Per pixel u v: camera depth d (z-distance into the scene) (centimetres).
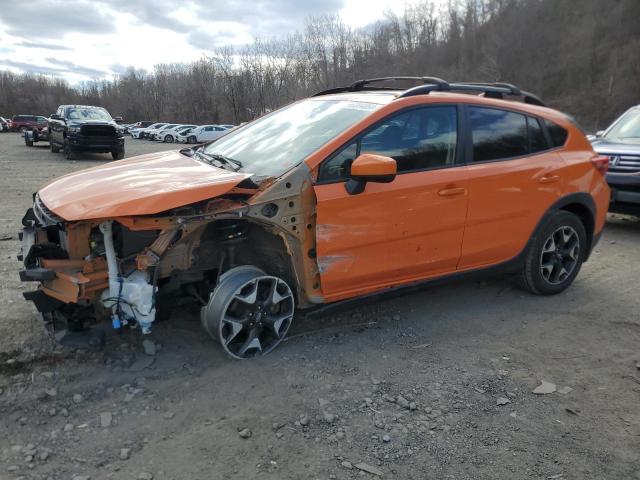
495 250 454
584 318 461
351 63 5362
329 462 268
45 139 2934
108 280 328
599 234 538
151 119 8738
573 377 360
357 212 368
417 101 407
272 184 347
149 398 316
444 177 407
